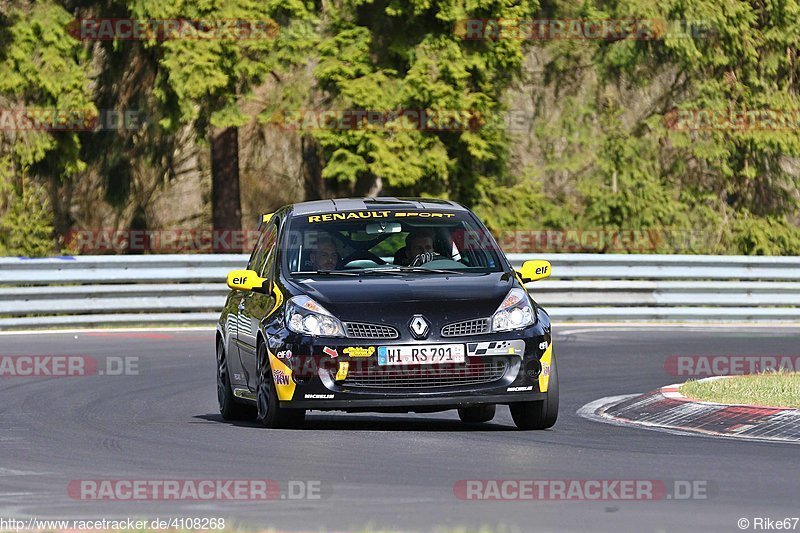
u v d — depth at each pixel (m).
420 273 36.84
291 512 23.66
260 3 97.56
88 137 107.69
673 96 118.06
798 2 117.88
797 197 120.88
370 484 26.59
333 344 33.97
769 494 25.31
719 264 78.81
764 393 39.53
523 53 112.06
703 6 113.50
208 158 124.81
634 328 71.75
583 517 23.03
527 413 35.66
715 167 118.19
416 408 34.75
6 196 98.81
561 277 77.69
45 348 60.41
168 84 97.62
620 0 112.19
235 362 39.19
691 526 22.17
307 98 102.19
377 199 41.22
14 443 34.03
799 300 78.69
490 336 34.25
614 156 115.94
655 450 31.42
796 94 119.12
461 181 104.69
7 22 96.81
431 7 99.69
